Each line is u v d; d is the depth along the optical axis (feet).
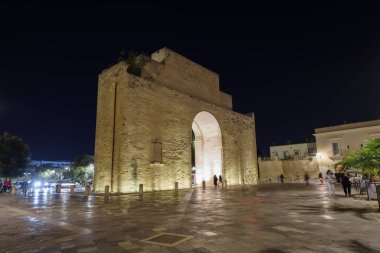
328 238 18.93
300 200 44.45
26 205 43.24
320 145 132.87
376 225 23.00
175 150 81.92
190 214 30.81
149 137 74.28
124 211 34.22
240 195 56.70
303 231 21.25
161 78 85.66
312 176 133.49
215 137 104.78
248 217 28.25
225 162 102.27
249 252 16.16
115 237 20.38
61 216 30.78
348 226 22.72
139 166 70.03
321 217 27.37
